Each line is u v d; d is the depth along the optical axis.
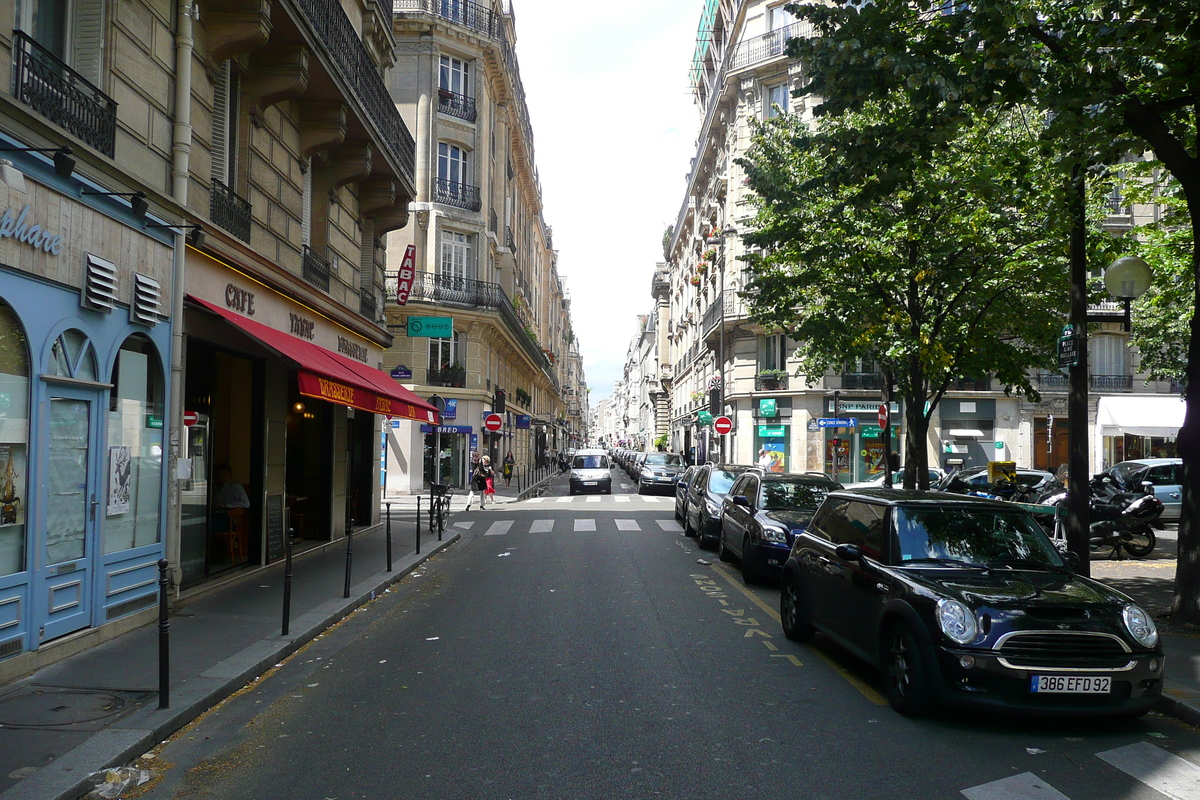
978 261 13.88
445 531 18.47
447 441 33.62
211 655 7.06
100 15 7.75
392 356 32.78
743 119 36.47
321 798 4.32
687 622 8.88
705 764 4.77
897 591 5.91
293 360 9.74
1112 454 35.25
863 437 35.94
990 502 6.91
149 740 5.07
